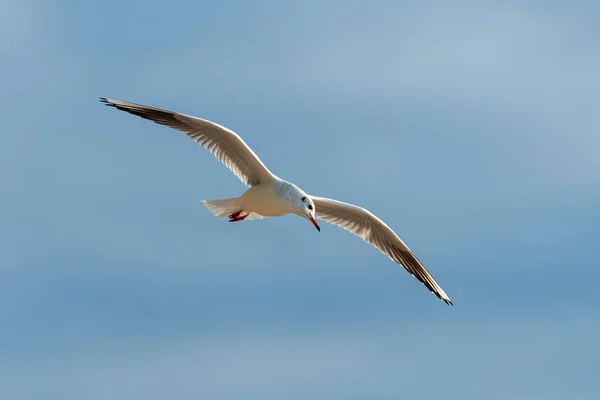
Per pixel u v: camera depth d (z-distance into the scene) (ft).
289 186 44.11
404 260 49.96
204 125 43.32
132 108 44.34
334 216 49.14
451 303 49.21
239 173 45.06
